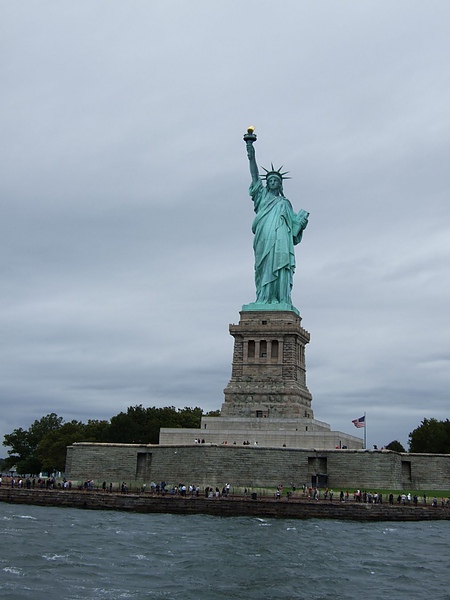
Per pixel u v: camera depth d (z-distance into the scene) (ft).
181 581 234.79
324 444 511.81
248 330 595.88
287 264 613.11
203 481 460.55
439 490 494.18
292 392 576.61
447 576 256.73
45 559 260.21
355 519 400.88
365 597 222.07
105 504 428.15
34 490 453.99
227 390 586.86
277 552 288.51
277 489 453.58
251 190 634.84
